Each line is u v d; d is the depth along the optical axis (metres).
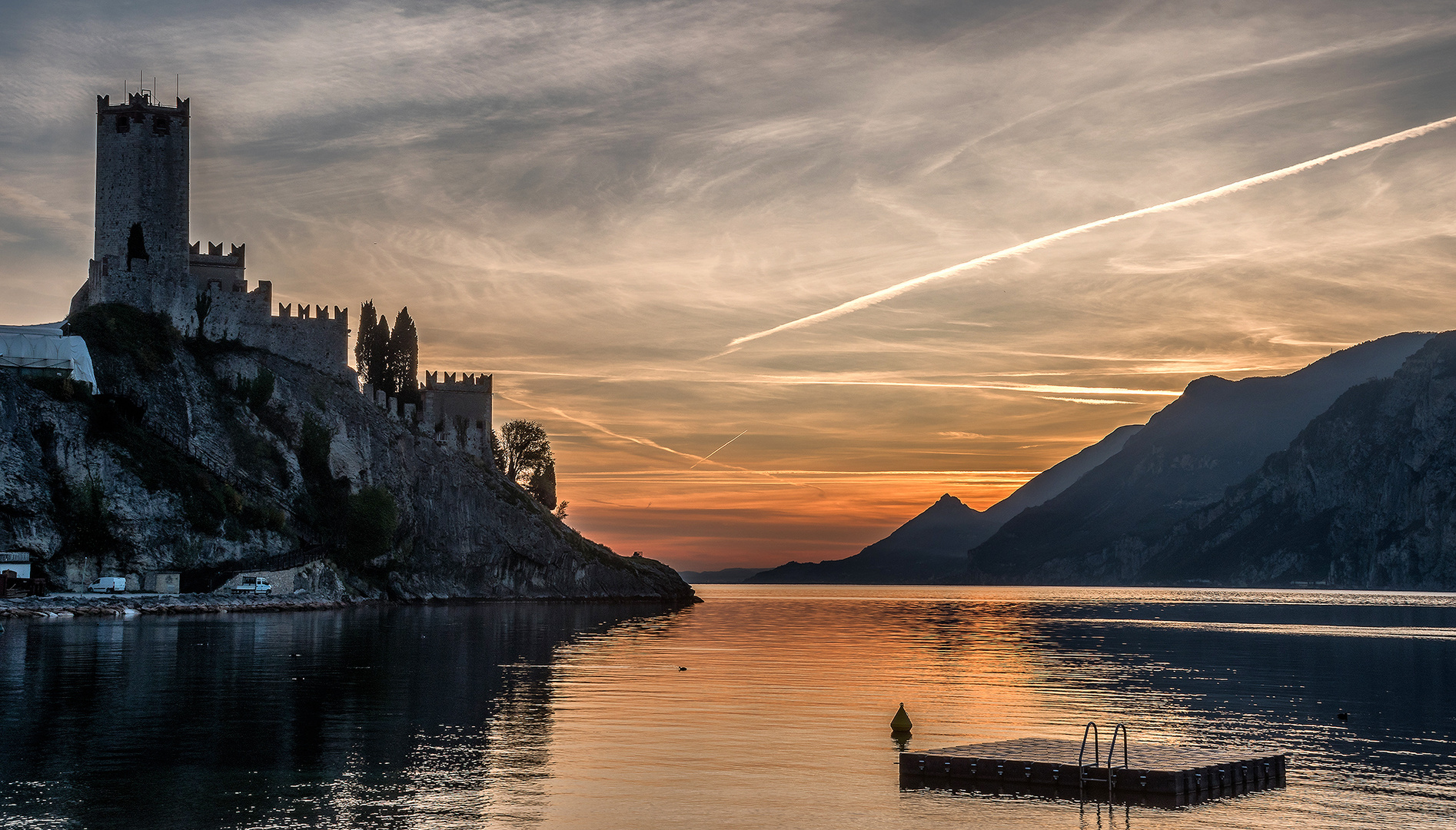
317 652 71.94
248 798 31.98
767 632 118.75
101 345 140.00
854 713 51.25
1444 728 49.88
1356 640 118.25
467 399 196.00
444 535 178.50
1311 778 38.25
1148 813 32.62
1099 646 104.06
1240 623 165.62
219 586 131.75
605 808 31.97
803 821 31.14
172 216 154.50
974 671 74.00
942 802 33.44
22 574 113.19
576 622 124.00
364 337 190.62
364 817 30.30
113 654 67.00
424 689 54.81
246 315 160.25
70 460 123.31
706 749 40.94
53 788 32.62
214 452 143.25
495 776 35.41
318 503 155.12
